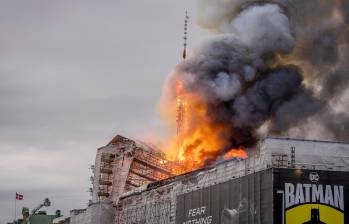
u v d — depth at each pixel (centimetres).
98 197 13175
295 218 6100
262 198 6312
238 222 6769
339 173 6212
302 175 6178
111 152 13288
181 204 8338
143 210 10319
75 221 13712
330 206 6150
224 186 7169
